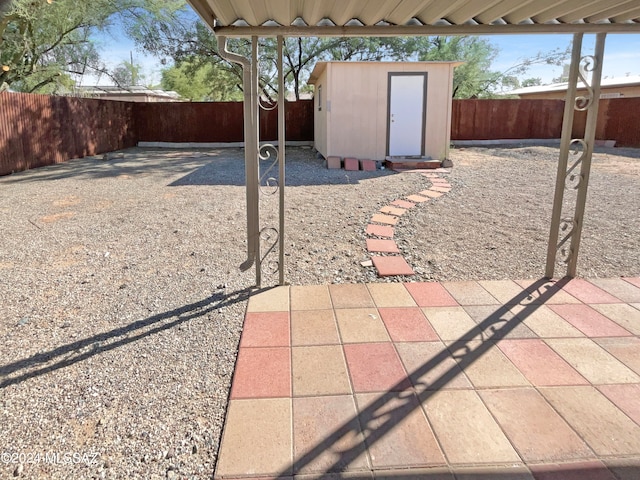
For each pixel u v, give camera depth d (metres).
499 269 4.12
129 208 6.58
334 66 10.91
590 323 3.04
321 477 1.80
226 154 14.11
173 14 14.05
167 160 12.52
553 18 3.14
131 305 3.42
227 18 3.09
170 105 16.59
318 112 13.84
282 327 3.04
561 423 2.08
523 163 11.66
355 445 1.96
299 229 5.51
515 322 3.07
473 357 2.64
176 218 5.99
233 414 2.17
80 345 2.85
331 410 2.19
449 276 3.97
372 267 4.20
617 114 15.45
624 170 10.31
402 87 11.10
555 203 3.68
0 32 8.73
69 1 11.49
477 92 23.03
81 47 13.53
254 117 3.46
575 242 3.78
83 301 3.50
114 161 12.29
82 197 7.38
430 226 5.63
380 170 10.61
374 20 3.14
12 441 2.02
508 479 1.77
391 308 3.32
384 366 2.56
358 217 6.08
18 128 10.19
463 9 2.90
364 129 11.22
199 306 3.40
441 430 2.04
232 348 2.81
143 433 2.07
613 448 1.92
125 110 15.85
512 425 2.07
